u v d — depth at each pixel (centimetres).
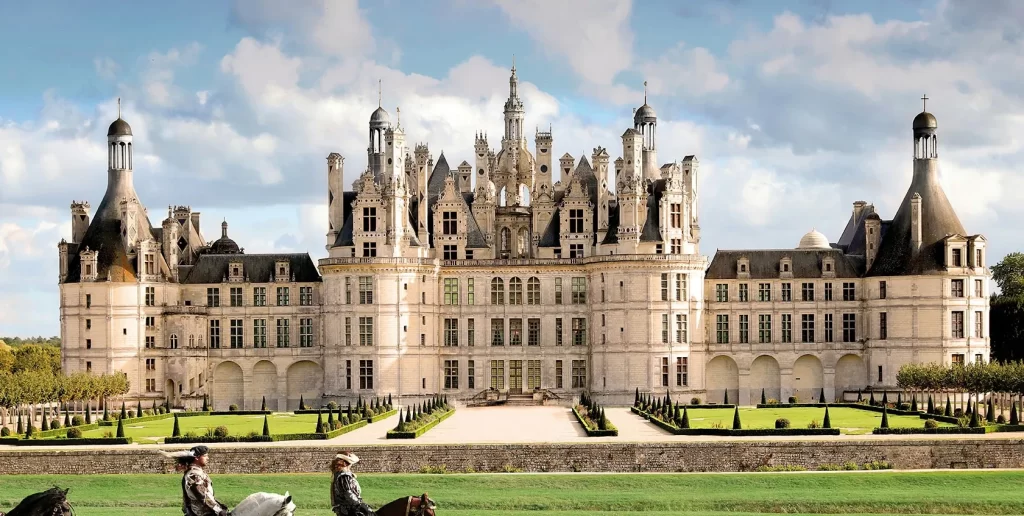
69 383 18225
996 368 17050
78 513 9469
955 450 12306
